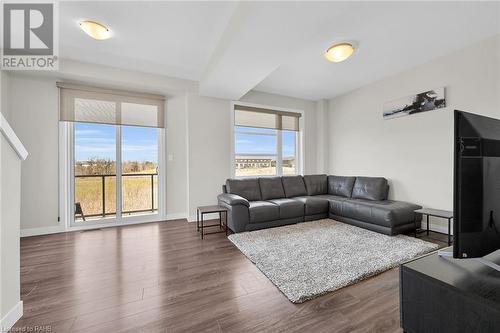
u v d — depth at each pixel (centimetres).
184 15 223
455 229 92
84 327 134
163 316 143
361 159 436
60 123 332
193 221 394
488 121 100
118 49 290
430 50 292
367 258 224
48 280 188
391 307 151
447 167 304
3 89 289
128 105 374
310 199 380
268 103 470
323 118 510
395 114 370
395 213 293
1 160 128
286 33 214
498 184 101
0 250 127
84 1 203
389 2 200
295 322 137
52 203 327
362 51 294
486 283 88
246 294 167
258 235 300
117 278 192
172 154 412
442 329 89
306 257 228
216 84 347
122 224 371
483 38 264
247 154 464
